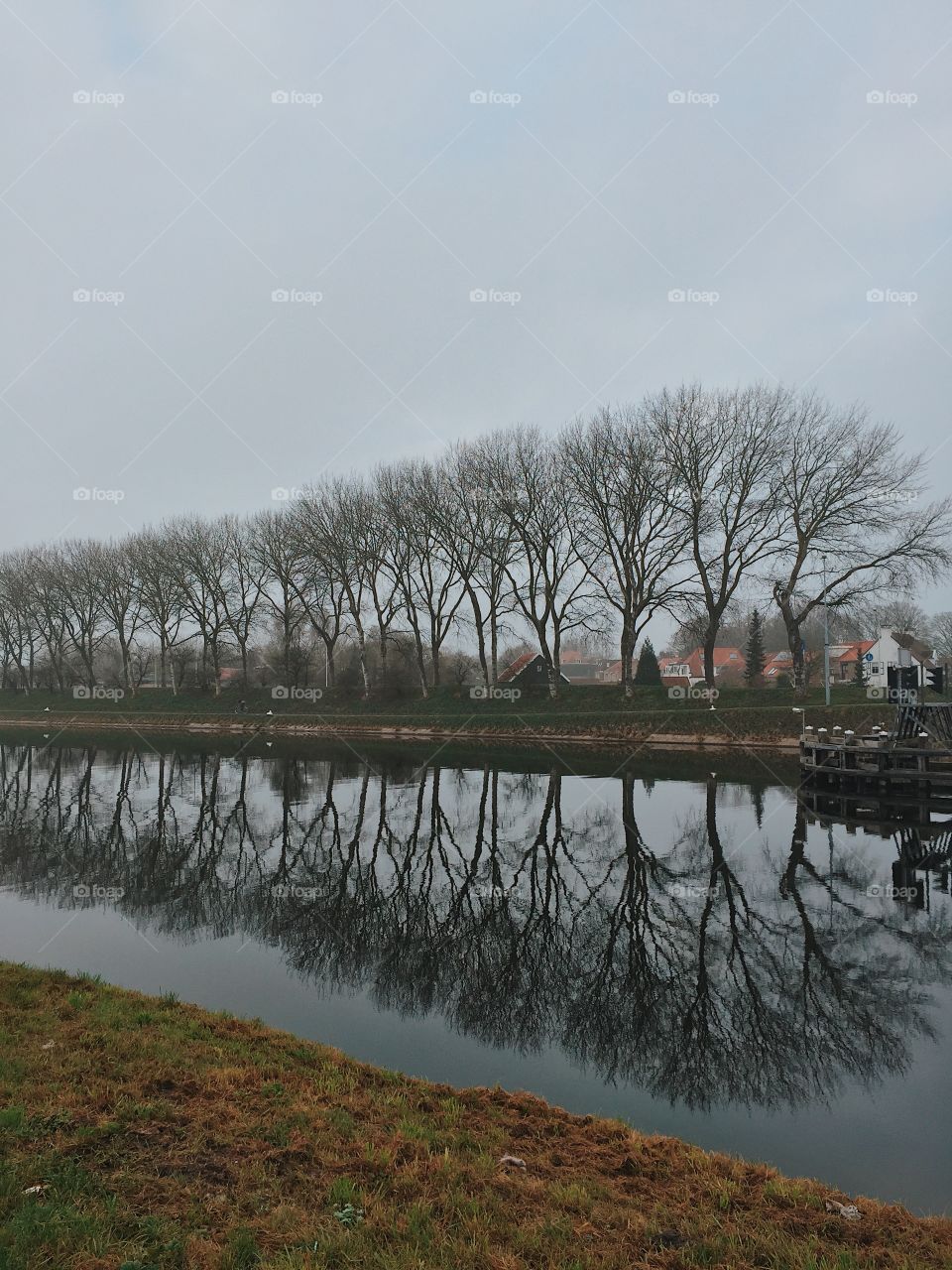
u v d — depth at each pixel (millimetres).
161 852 18469
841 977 10578
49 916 13367
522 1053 8336
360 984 10250
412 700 54312
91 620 70438
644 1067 8086
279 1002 9562
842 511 39719
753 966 10953
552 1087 7590
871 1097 7480
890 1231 5102
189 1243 4254
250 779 30875
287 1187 4934
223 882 15680
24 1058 6555
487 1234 4551
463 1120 6324
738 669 90562
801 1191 5570
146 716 62344
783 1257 4582
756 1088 7645
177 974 10484
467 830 20609
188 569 62219
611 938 12211
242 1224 4465
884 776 23531
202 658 69312
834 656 71125
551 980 10445
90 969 10586
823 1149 6562
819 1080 7820
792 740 37250
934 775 22594
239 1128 5637
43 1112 5590
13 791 28344
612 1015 9352
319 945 11867
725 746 39188
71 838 20094
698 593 43125
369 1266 4172
